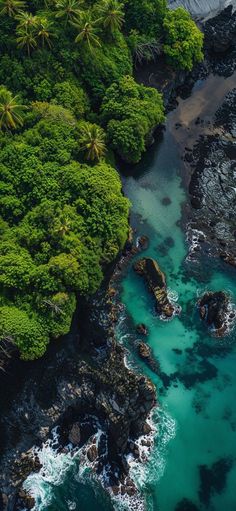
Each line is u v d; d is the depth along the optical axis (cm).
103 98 8250
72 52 8031
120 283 7738
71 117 7781
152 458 6650
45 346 6450
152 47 8969
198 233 8125
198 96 9350
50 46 7981
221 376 7119
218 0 10162
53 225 6844
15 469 6494
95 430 6769
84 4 8338
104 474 6544
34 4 8288
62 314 6494
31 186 7238
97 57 8262
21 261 6638
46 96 7931
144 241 8044
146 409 6781
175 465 6612
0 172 7350
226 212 8281
